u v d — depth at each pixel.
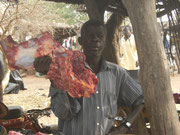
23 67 1.76
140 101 2.32
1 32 7.46
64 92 1.88
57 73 1.76
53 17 10.31
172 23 2.90
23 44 1.76
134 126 2.65
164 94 2.30
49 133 2.42
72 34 12.49
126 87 2.22
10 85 9.11
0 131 2.15
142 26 2.25
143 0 2.25
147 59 2.27
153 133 2.36
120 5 4.45
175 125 2.34
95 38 1.99
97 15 3.59
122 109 2.67
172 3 2.92
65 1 4.67
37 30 9.14
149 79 2.29
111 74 2.13
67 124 2.03
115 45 4.29
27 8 8.14
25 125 2.79
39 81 13.38
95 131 2.00
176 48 2.88
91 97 2.01
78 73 1.84
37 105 7.23
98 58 2.10
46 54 1.76
